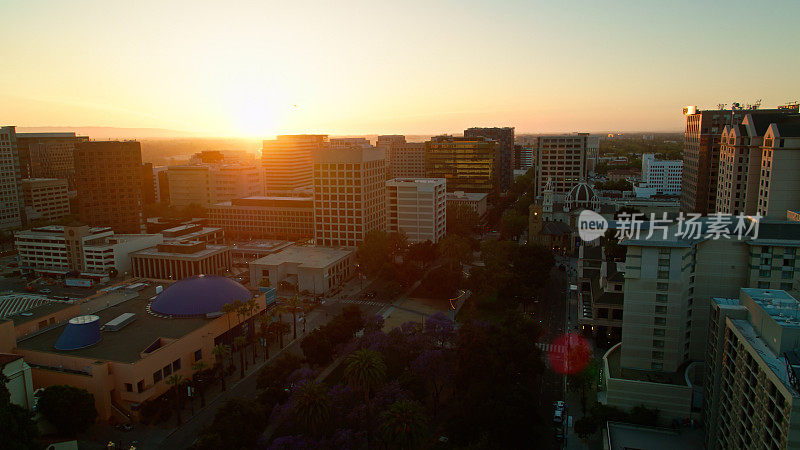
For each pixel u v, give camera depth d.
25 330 167.38
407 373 136.50
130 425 135.12
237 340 161.62
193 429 134.00
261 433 125.81
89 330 151.38
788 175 198.62
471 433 116.56
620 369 137.12
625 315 135.00
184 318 171.62
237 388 154.12
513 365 136.38
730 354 102.44
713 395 108.88
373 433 112.50
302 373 132.62
